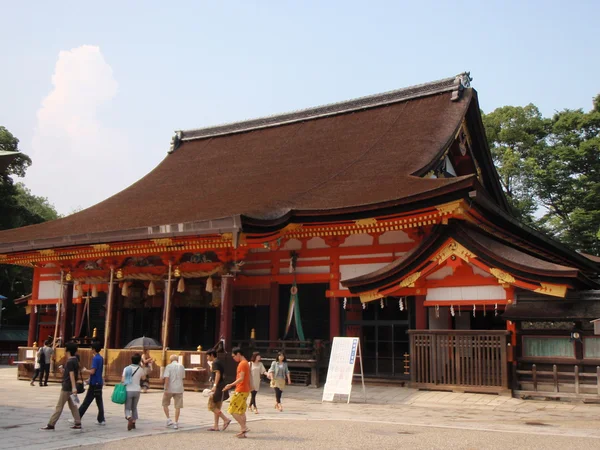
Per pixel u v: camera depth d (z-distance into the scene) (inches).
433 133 1270.9
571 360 834.8
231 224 947.3
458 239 944.9
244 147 1605.6
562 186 2268.7
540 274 867.4
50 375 1155.3
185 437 532.1
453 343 917.8
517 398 850.8
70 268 1280.8
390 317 1096.2
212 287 1136.8
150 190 1469.0
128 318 1445.6
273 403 839.7
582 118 2267.5
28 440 502.0
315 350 1042.1
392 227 1029.8
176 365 595.5
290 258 1177.4
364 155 1275.8
